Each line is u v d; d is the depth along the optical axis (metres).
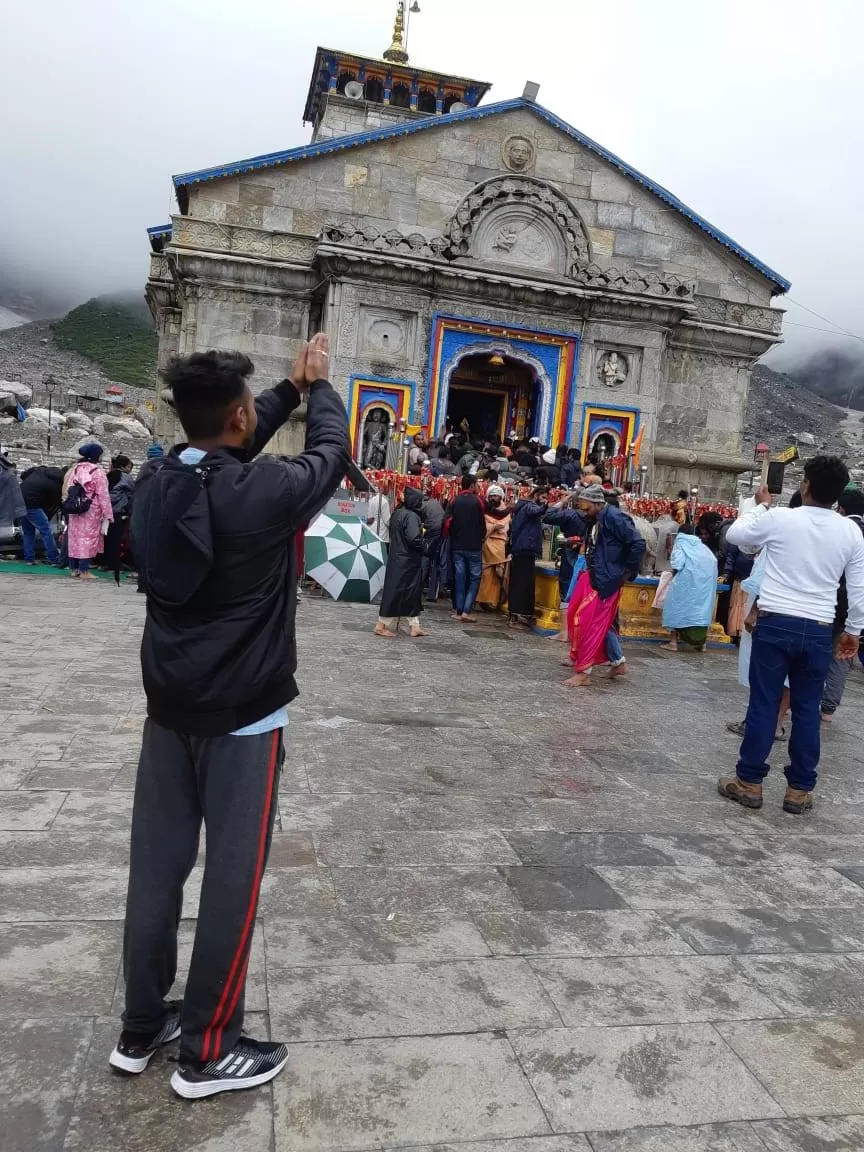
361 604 11.60
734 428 23.66
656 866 3.96
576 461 18.69
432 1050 2.51
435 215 21.27
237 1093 2.28
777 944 3.32
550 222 21.28
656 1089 2.43
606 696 7.45
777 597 4.77
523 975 2.95
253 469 2.14
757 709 4.88
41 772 4.44
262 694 2.22
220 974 2.23
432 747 5.52
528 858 3.92
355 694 6.73
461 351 20.95
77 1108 2.18
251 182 20.39
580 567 8.24
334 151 20.56
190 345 20.39
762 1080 2.50
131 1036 2.30
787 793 4.94
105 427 38.62
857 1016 2.87
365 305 20.05
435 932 3.19
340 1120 2.21
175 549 2.07
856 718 7.54
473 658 8.61
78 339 91.44
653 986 2.95
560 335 21.42
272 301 20.64
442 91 35.75
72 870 3.41
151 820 2.30
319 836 3.97
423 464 16.61
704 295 23.17
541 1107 2.32
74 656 7.09
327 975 2.85
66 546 12.30
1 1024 2.46
